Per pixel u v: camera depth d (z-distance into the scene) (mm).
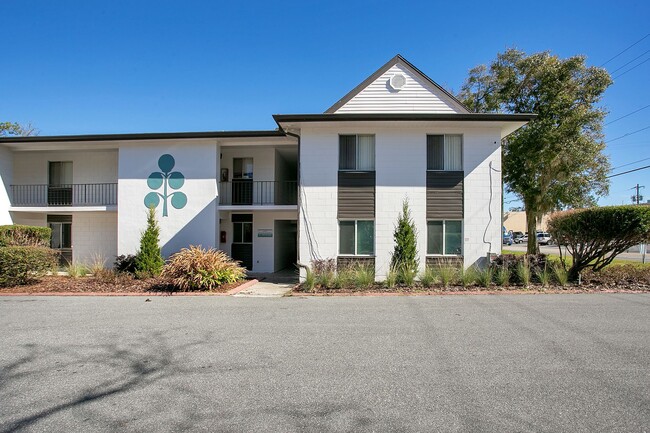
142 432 3199
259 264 16984
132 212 15555
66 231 18328
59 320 7340
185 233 15344
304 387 4094
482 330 6332
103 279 12430
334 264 12820
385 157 13453
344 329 6512
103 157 18062
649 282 11023
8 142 15883
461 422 3322
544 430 3178
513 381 4199
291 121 13016
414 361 4871
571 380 4215
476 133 13461
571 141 17047
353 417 3432
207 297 10203
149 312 8094
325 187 13461
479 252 13203
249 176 17297
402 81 14508
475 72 19656
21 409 3631
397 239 12719
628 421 3316
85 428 3266
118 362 4922
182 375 4461
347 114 12734
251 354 5203
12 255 11438
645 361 4793
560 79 17578
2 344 5738
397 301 9188
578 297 9359
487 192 13312
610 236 10664
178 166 15562
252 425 3299
